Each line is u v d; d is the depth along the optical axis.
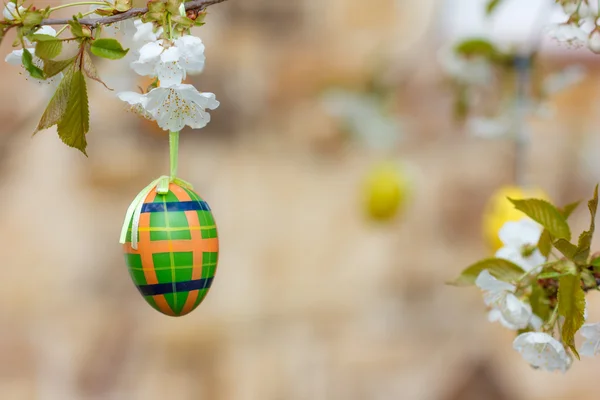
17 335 1.47
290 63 1.68
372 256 1.63
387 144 1.45
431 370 1.57
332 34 1.70
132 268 0.72
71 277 1.51
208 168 1.62
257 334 1.56
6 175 1.51
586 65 1.52
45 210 1.52
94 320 1.50
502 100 1.05
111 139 1.56
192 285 0.72
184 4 0.70
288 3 1.68
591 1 0.76
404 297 1.62
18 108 1.50
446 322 1.60
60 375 1.47
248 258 1.60
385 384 1.56
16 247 1.50
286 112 1.68
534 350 0.73
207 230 0.73
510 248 0.78
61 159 1.53
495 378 1.55
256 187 1.64
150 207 0.72
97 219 1.54
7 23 0.69
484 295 0.75
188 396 1.51
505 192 0.92
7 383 1.45
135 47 0.72
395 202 1.32
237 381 1.53
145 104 0.69
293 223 1.64
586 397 1.51
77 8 1.22
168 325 1.53
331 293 1.61
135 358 1.50
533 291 0.74
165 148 1.58
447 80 1.12
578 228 1.64
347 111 1.44
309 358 1.57
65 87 0.70
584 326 0.71
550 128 1.70
